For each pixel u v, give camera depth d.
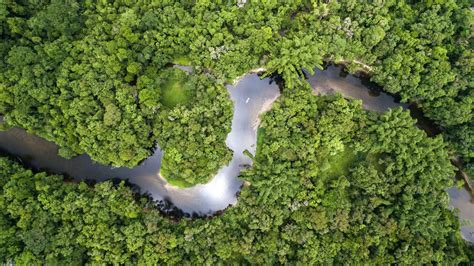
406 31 42.53
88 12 42.44
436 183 42.16
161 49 41.97
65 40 40.97
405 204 41.34
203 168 42.97
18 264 38.38
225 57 42.09
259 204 42.41
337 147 42.16
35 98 39.66
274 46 42.59
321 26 42.59
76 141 41.81
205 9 42.50
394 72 42.66
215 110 42.31
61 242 39.53
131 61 41.38
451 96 42.53
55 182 42.38
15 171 41.88
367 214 41.94
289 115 42.44
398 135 41.72
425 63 42.28
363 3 42.62
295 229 41.69
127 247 41.31
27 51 39.41
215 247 41.47
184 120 41.53
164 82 43.09
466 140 42.12
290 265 41.62
